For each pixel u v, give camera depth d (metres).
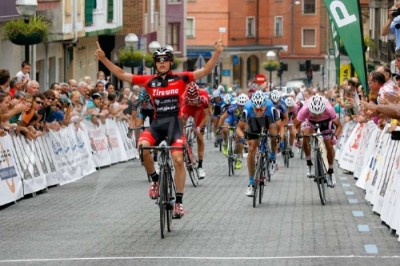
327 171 21.94
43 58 39.94
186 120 24.08
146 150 16.03
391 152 17.61
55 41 40.78
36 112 21.94
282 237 15.40
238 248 14.33
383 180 18.02
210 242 14.92
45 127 23.52
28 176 21.53
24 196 21.45
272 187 23.94
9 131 20.58
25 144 21.69
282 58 117.44
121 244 14.79
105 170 29.50
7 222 17.39
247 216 18.06
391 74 22.91
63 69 44.31
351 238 15.30
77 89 29.56
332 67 87.25
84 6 44.62
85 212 18.75
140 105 25.27
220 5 110.69
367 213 18.55
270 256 13.59
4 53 35.31
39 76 40.09
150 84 16.14
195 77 16.17
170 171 16.14
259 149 20.39
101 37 53.69
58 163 24.64
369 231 16.09
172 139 16.12
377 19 63.41
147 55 54.62
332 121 21.41
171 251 14.09
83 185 24.47
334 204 20.12
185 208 19.36
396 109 15.25
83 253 13.96
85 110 29.30
